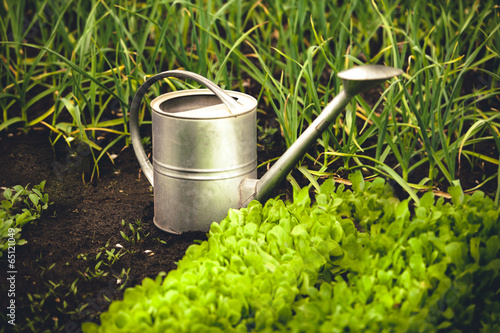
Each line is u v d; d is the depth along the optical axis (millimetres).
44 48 1808
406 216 1525
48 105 2150
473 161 1932
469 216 1528
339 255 1493
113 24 2178
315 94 1791
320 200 1602
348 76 1467
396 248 1455
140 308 1335
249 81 2234
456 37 1933
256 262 1435
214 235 1509
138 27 2334
